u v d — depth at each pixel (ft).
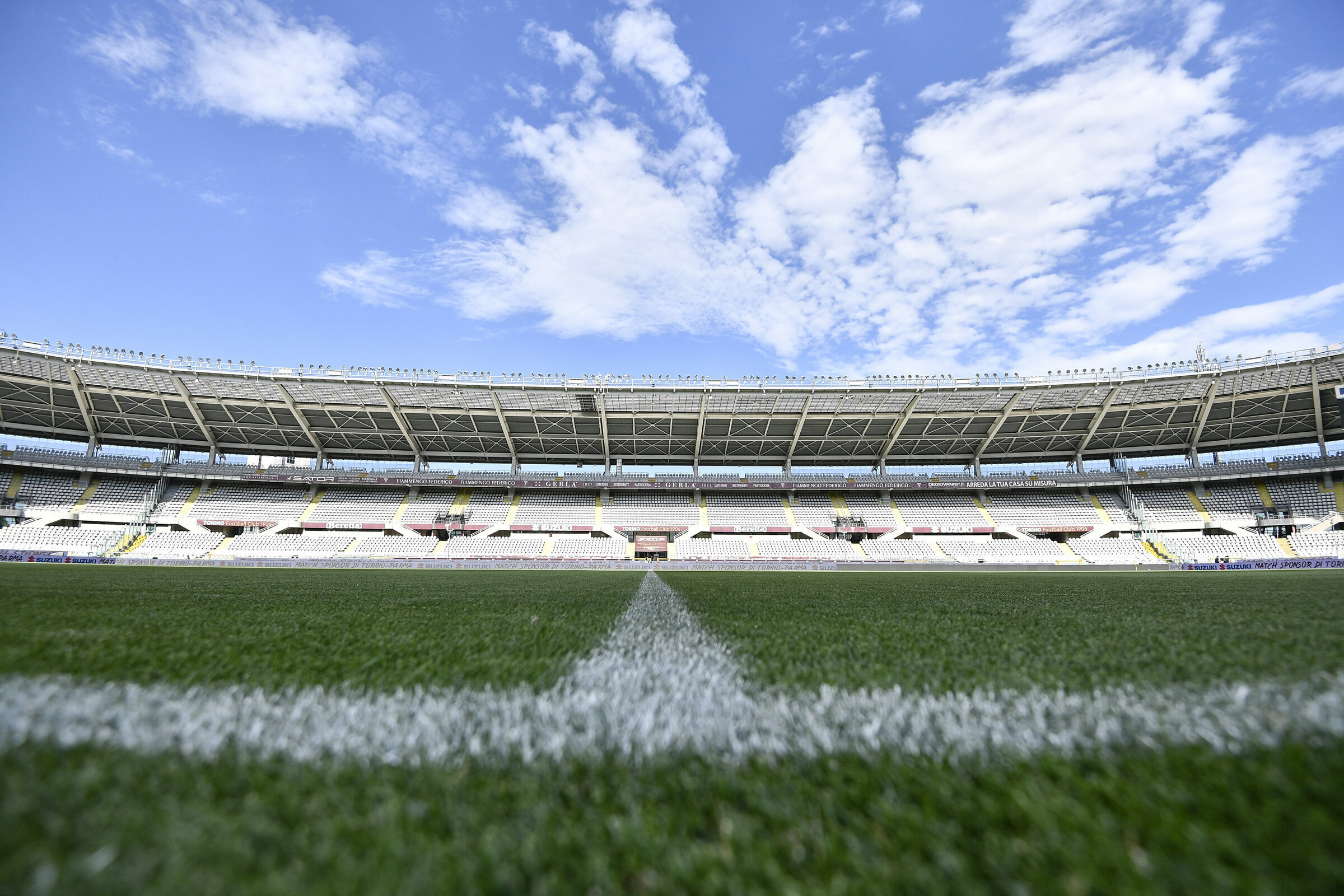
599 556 123.34
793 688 5.02
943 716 4.10
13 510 111.45
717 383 120.57
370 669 5.83
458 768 3.16
